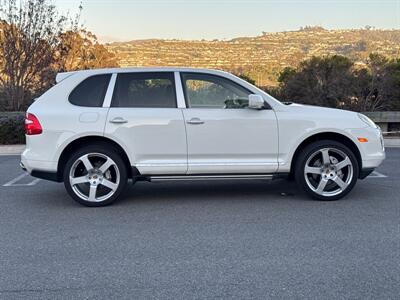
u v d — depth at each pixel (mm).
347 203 6688
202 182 8227
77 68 18203
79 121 6465
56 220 6055
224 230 5562
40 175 6562
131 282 4195
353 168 6754
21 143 12898
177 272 4387
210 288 4059
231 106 6660
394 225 5680
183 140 6527
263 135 6602
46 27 15859
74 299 3902
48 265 4590
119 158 6578
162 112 6535
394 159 10344
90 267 4527
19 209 6594
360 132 6750
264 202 6816
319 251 4859
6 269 4504
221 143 6574
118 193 6648
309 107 6891
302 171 6727
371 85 16609
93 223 5910
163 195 7324
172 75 6707
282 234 5391
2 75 15781
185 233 5473
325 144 6680
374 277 4242
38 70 15742
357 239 5203
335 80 16422
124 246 5074
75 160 6516
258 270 4402
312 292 3969
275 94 16891
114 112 6508
